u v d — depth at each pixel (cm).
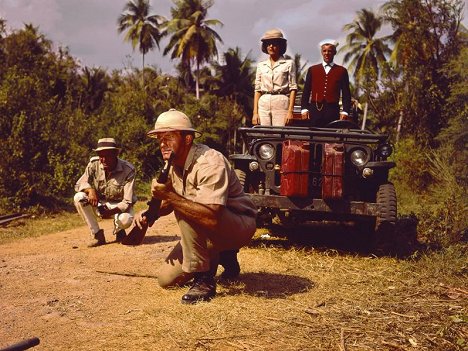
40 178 1170
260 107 739
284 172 610
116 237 723
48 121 1237
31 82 1239
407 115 1888
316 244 682
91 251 667
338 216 644
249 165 641
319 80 716
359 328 370
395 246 639
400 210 1026
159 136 408
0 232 877
